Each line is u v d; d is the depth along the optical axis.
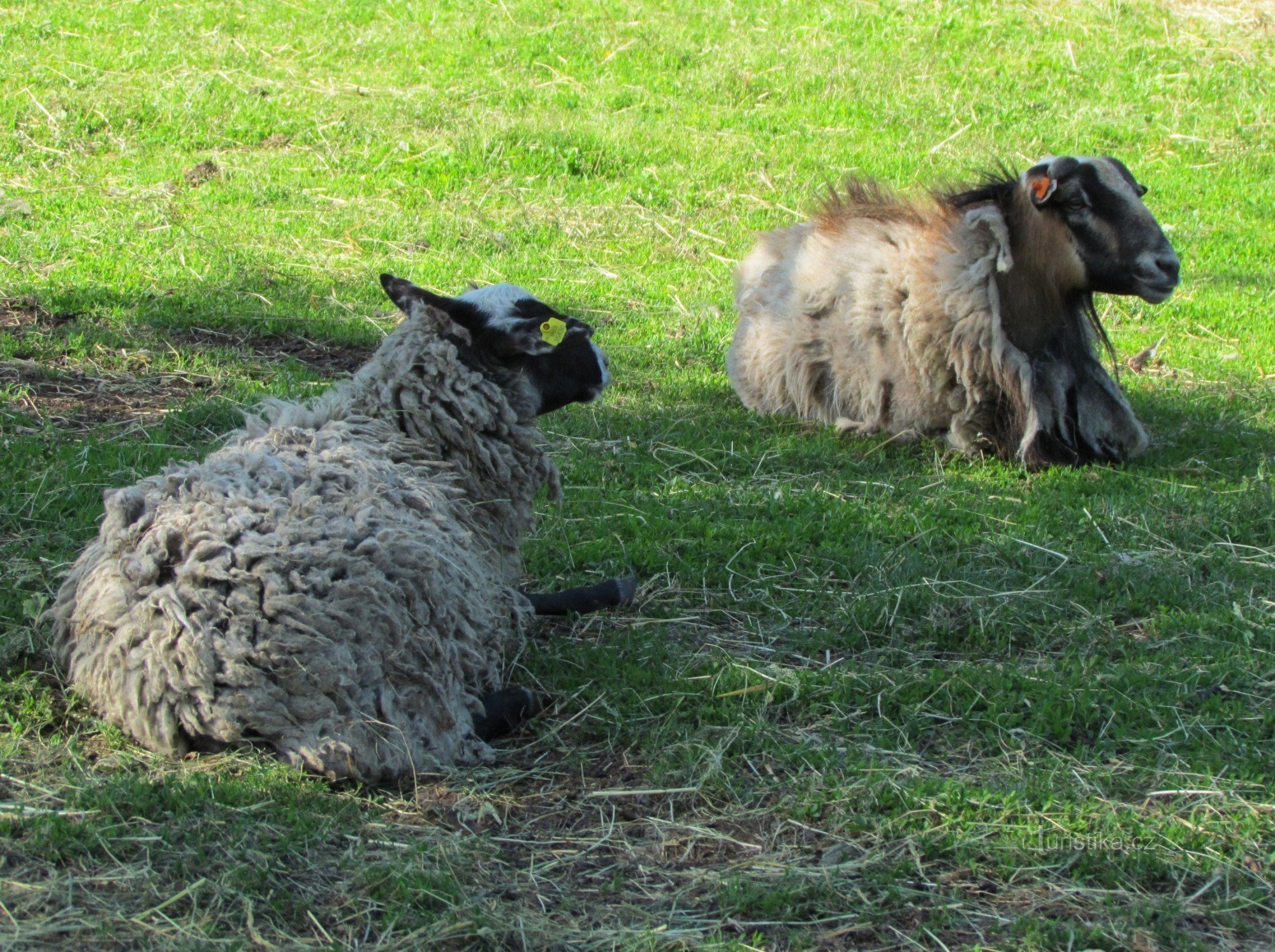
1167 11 24.75
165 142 17.48
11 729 5.53
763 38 23.31
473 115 18.84
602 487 9.15
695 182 17.19
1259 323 13.67
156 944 4.23
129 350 11.12
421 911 4.50
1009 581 7.85
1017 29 23.80
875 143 19.03
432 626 5.60
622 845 5.09
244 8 23.42
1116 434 10.29
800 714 6.23
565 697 6.28
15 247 13.42
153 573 5.34
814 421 11.10
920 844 5.07
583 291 13.72
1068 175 9.70
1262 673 6.63
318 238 14.59
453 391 6.51
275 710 5.22
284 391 10.33
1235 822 5.26
